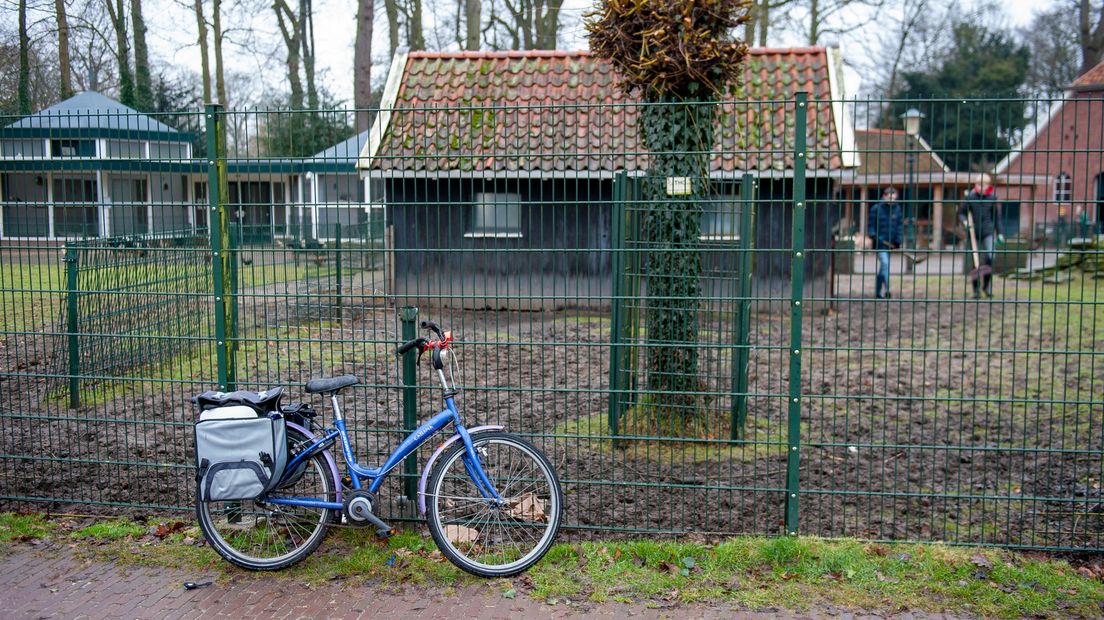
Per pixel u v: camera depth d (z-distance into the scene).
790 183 11.92
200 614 3.95
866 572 4.24
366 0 22.47
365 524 4.43
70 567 4.43
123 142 4.98
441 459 4.32
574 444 6.23
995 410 7.72
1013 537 4.74
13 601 4.07
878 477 5.75
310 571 4.37
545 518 4.62
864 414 7.52
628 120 12.71
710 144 6.15
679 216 6.01
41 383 8.09
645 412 5.89
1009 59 39.94
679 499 5.18
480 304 9.16
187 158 4.91
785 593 4.10
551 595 4.11
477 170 10.46
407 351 4.50
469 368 8.77
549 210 11.41
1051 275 16.97
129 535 4.79
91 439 6.53
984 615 3.91
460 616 3.92
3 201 5.16
